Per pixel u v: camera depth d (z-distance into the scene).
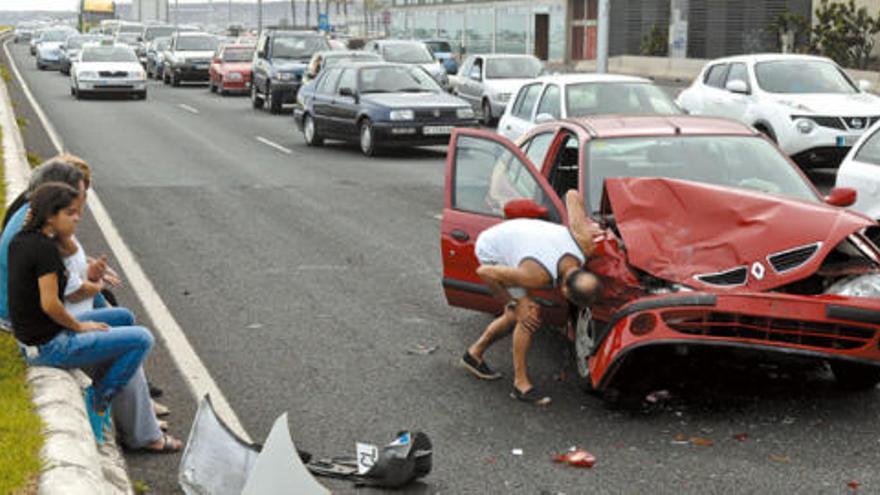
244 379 7.28
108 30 69.62
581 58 58.62
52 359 5.80
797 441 6.00
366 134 21.42
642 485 5.45
